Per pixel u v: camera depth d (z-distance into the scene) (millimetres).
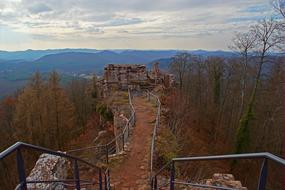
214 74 36250
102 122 27688
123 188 9344
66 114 33062
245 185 22844
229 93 33906
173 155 11922
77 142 31266
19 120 29109
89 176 10703
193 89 37375
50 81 31562
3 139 31609
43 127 30266
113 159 11609
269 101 26594
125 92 26594
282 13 19891
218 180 9102
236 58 30391
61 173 9500
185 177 11195
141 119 17453
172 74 34406
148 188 9234
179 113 21219
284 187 18766
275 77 24625
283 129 23891
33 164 25844
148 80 28781
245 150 26047
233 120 32031
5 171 24156
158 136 13914
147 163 11055
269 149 26828
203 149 24312
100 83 33812
